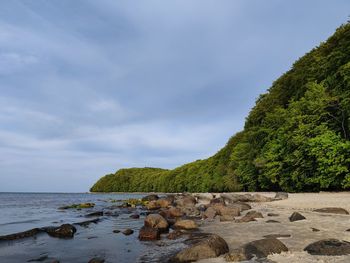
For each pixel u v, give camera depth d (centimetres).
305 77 4475
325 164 2717
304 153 3047
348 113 2702
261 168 4216
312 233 1007
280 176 3600
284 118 3816
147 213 2448
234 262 725
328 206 1731
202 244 823
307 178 3062
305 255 731
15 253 1037
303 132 3014
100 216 2325
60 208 3503
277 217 1484
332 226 1105
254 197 2705
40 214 2695
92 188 18038
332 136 2720
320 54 4116
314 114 3036
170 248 1003
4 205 4412
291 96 4709
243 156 4991
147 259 875
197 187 7825
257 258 731
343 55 3222
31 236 1351
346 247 736
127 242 1173
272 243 796
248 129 5597
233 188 5172
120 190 15850
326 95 3069
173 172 10506
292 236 974
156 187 11850
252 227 1235
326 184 2752
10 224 1892
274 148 3716
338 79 3166
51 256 990
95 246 1129
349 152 2527
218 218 1705
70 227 1427
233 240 1002
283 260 698
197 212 2020
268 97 5444
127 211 2748
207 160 8406
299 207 1842
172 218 1866
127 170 17250
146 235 1228
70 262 904
